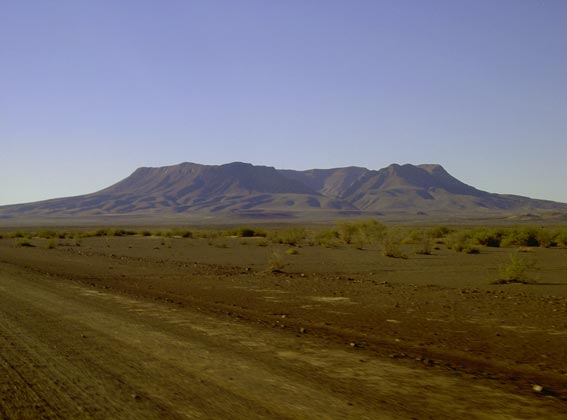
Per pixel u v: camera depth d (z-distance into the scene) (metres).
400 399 9.41
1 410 9.05
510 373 11.53
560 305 21.28
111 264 41.94
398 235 67.62
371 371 11.25
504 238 62.75
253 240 76.44
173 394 9.73
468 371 11.47
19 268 37.97
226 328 15.98
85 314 18.53
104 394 9.82
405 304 21.61
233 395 9.62
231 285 28.33
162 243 72.00
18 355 12.80
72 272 35.47
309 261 43.88
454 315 19.02
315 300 22.77
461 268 37.91
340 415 8.56
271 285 28.28
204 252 55.50
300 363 11.88
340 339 14.66
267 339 14.42
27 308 19.84
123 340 14.30
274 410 8.81
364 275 33.88
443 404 9.16
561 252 51.59
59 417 8.70
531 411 8.89
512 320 18.05
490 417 8.57
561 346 14.17
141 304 20.98
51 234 98.38
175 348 13.33
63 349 13.36
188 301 22.27
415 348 13.80
